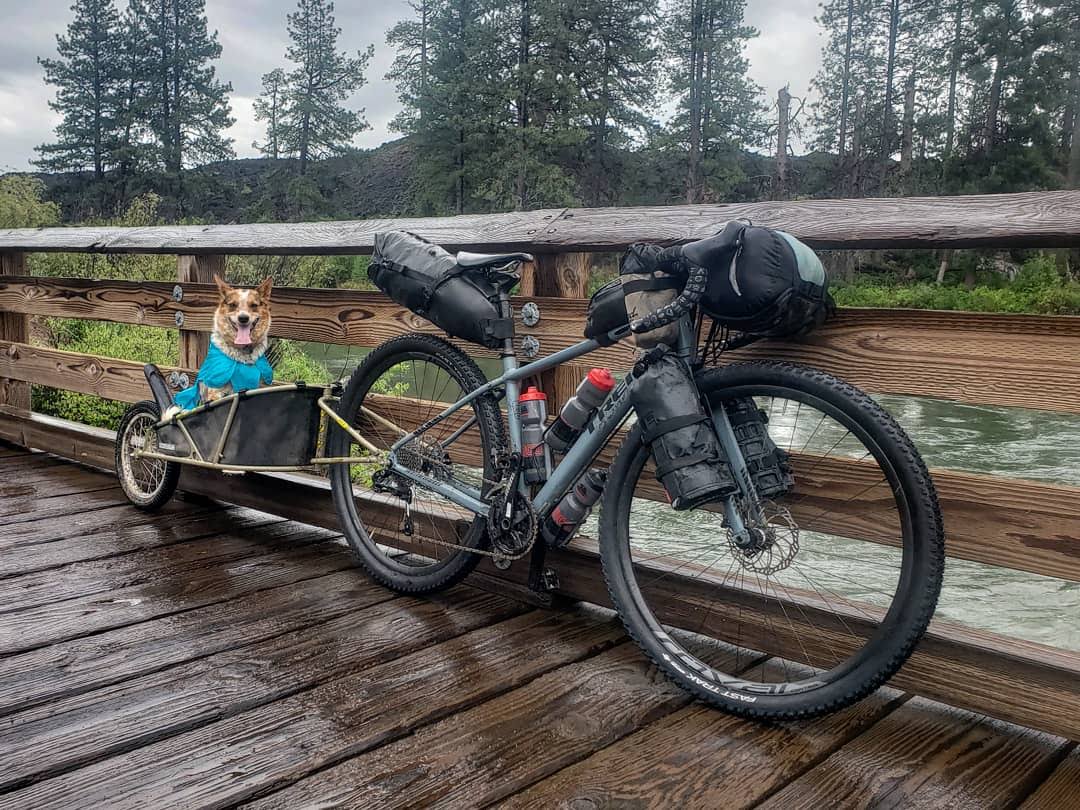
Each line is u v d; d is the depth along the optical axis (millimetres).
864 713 2076
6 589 2844
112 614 2650
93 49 62125
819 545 2785
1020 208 1829
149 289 4070
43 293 4695
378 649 2420
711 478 1938
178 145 62406
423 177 50969
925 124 46281
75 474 4469
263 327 3369
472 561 2658
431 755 1864
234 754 1853
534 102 46812
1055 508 1917
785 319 1926
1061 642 3627
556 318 2701
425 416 3062
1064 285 31891
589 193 49219
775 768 1824
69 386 4637
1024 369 1910
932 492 1835
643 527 2646
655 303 2035
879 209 2027
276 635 2510
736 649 2455
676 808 1675
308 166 60344
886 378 2113
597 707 2098
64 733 1931
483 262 2482
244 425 3121
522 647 2445
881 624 1958
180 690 2156
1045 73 40938
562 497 2416
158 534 3490
